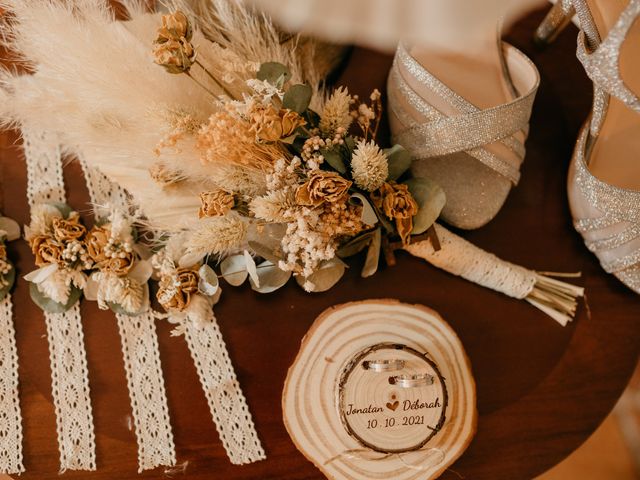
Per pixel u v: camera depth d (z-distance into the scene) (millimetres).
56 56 367
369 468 413
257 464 413
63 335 420
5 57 432
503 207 441
